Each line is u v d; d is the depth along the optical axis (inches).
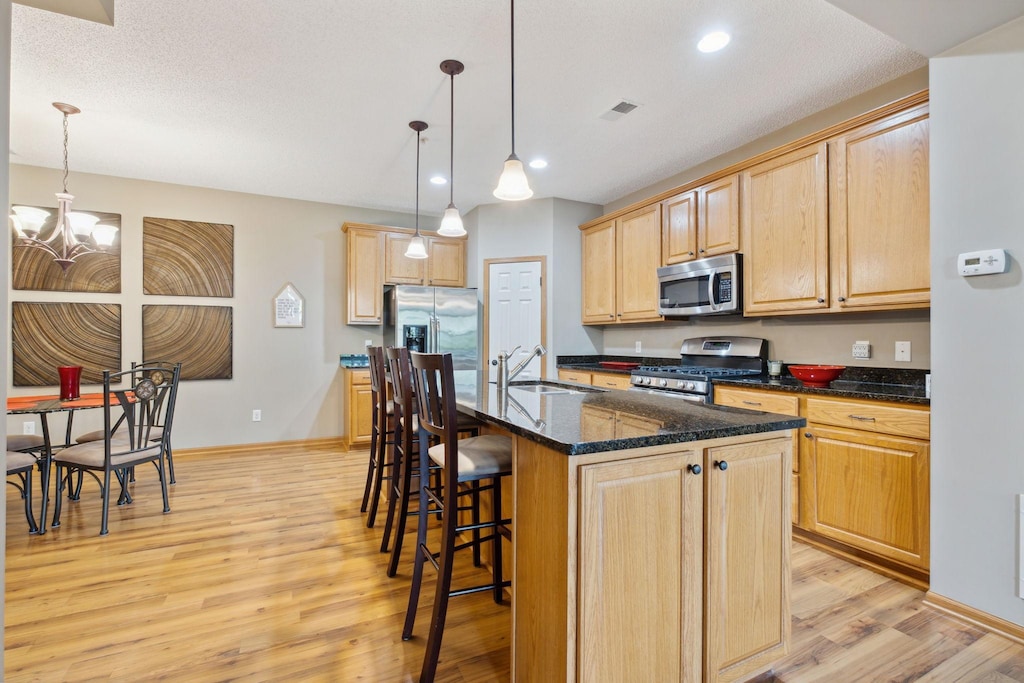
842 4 65.8
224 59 96.0
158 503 124.8
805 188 110.0
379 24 85.7
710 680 53.5
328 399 196.1
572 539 46.1
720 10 81.9
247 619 73.5
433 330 187.5
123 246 164.9
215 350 177.8
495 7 81.4
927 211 88.1
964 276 73.7
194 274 174.7
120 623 72.2
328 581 85.4
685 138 133.4
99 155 145.5
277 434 187.9
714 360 146.4
